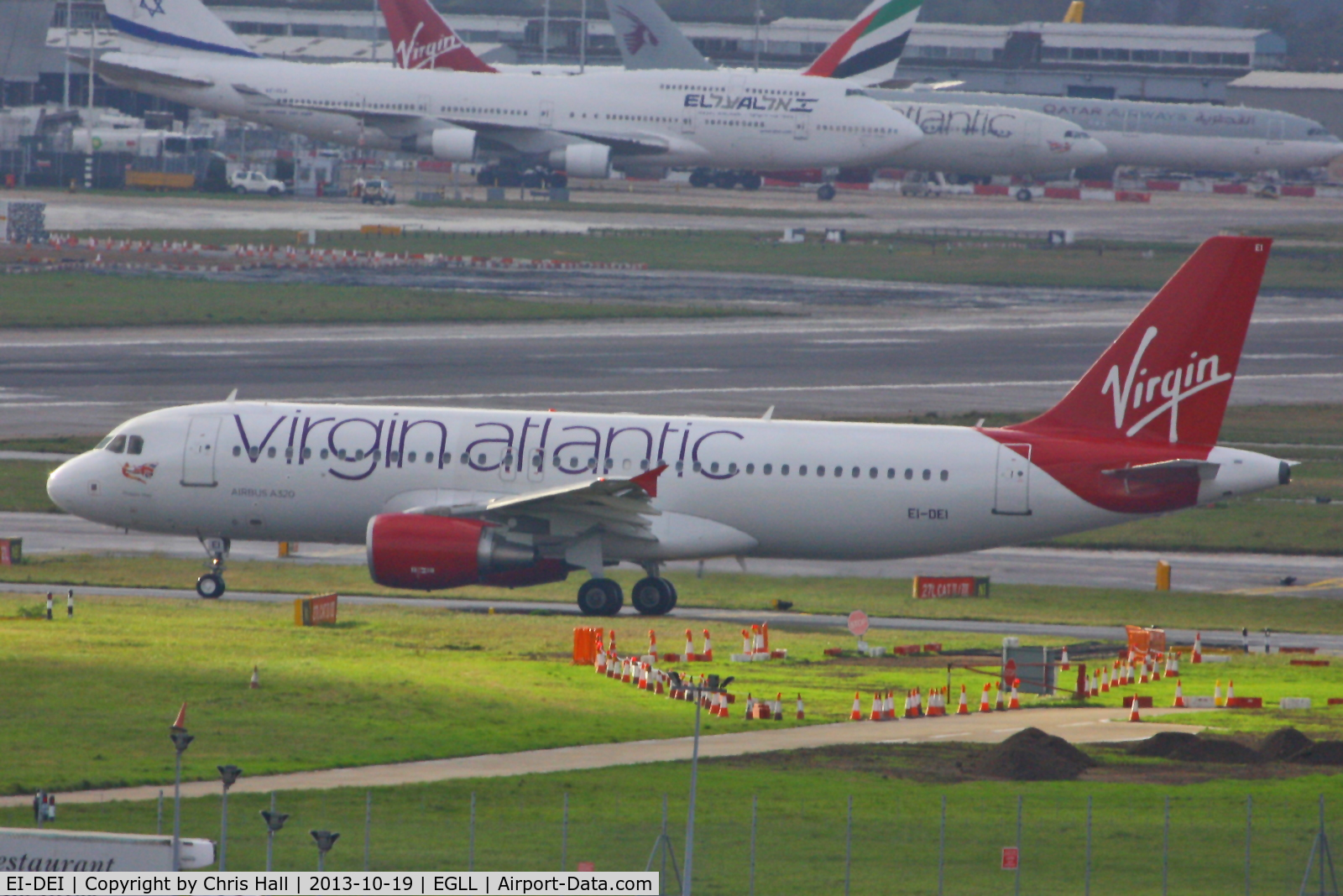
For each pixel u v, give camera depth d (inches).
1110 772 5467.5
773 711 6122.1
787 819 4699.8
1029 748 5447.8
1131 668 7249.0
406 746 5388.8
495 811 4662.9
